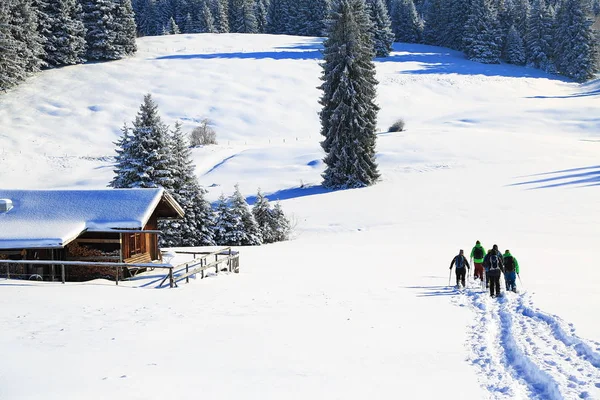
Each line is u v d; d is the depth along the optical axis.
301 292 19.86
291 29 151.75
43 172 64.62
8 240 23.02
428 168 57.69
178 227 37.44
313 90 97.69
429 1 165.50
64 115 82.38
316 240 37.03
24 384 9.55
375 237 36.50
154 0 168.50
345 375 10.27
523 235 34.31
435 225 38.69
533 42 124.69
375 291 20.02
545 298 16.83
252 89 96.38
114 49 105.62
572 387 8.84
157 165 37.34
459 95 101.50
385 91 99.69
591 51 114.50
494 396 9.04
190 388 9.47
